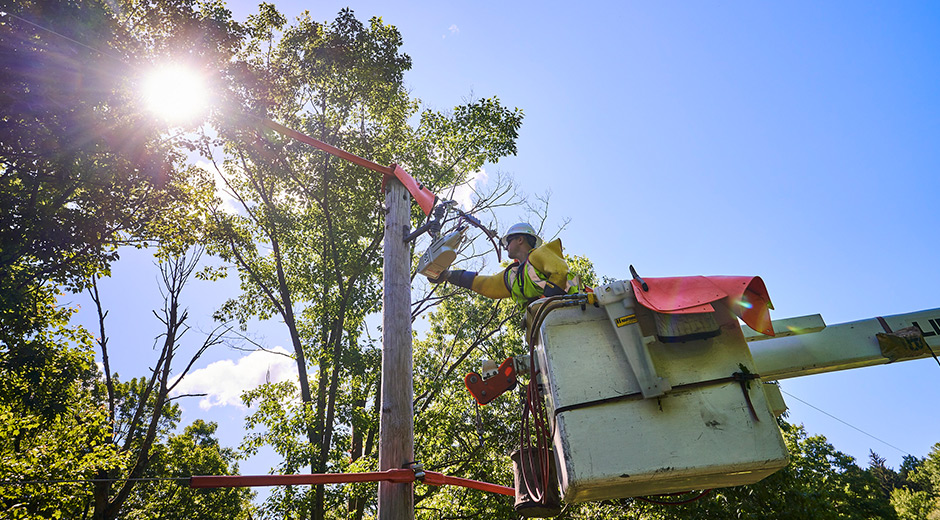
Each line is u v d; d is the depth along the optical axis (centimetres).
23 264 1292
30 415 1454
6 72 1112
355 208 1655
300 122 1673
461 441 1438
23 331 1384
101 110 1245
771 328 266
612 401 257
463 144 1641
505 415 1452
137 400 2573
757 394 257
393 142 1727
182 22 1387
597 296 275
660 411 254
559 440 267
